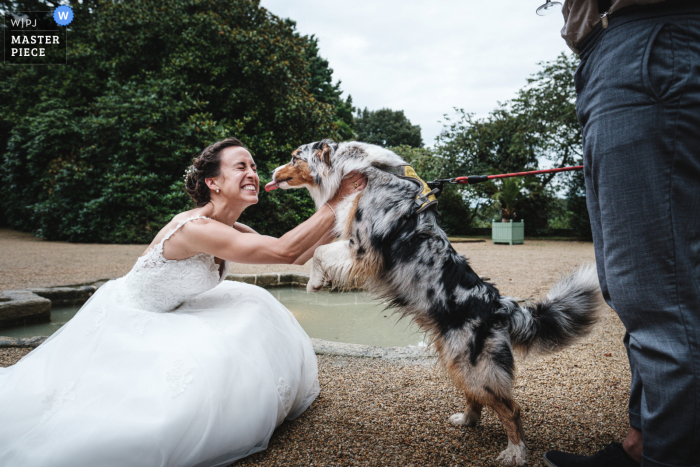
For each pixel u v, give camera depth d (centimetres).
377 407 231
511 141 1805
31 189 1346
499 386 179
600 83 138
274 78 1311
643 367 129
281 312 230
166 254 190
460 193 1891
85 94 1317
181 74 1243
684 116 122
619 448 154
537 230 1792
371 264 206
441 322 192
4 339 329
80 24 1345
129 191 1156
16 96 1343
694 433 120
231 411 168
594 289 196
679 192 125
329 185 225
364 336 405
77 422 153
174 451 154
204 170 203
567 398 243
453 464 177
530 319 195
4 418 163
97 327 182
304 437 197
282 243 198
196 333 176
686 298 125
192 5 1298
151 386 159
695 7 124
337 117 2669
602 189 139
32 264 749
